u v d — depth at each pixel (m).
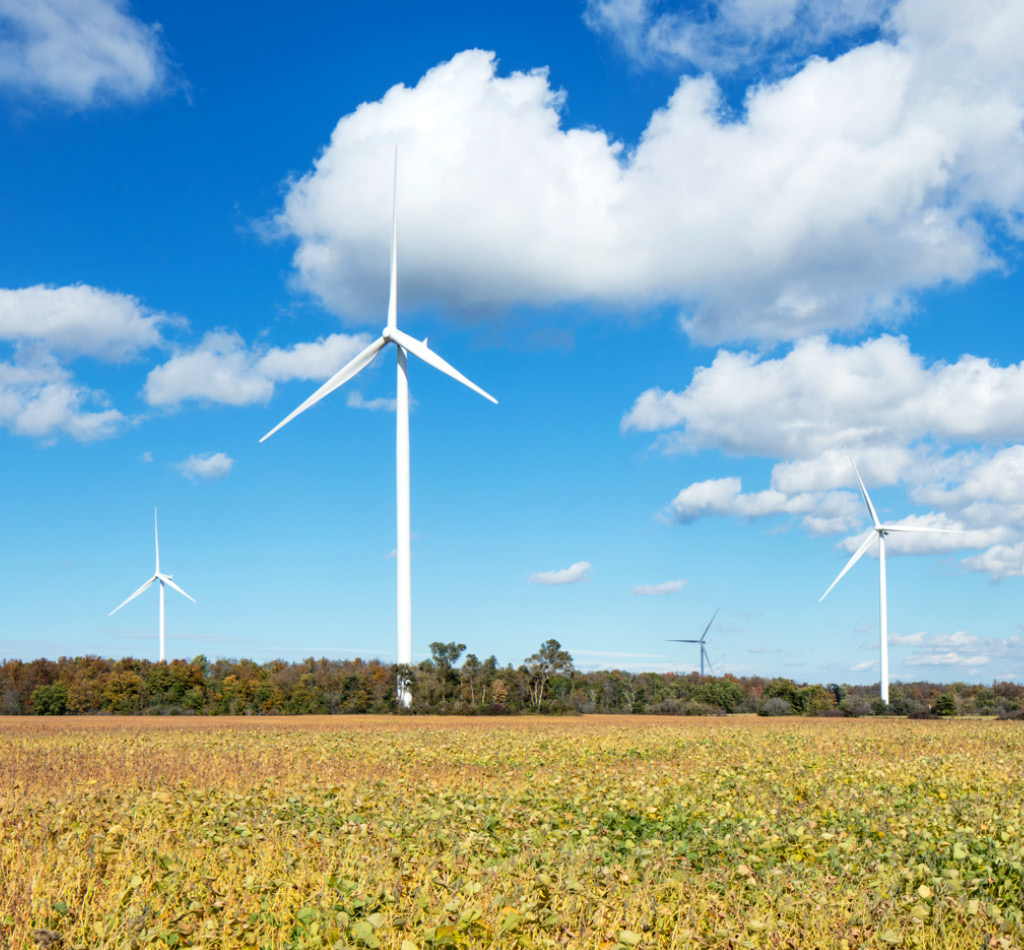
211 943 8.29
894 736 43.25
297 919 8.54
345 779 22.42
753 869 11.05
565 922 8.52
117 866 10.93
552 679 102.75
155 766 26.70
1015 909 9.08
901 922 8.97
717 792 18.56
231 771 24.92
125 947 7.89
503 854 12.02
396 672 86.75
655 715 87.50
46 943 7.97
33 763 28.66
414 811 15.30
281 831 13.62
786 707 88.75
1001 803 16.42
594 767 26.34
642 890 9.74
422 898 8.74
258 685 99.38
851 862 11.20
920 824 14.04
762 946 8.44
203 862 11.40
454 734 46.78
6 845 12.02
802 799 17.69
